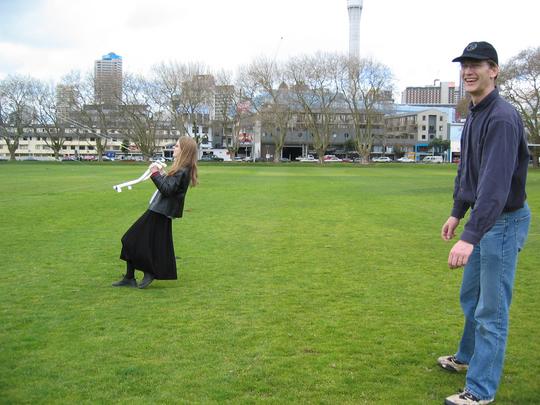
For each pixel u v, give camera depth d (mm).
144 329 5422
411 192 26906
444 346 5051
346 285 7383
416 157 138250
